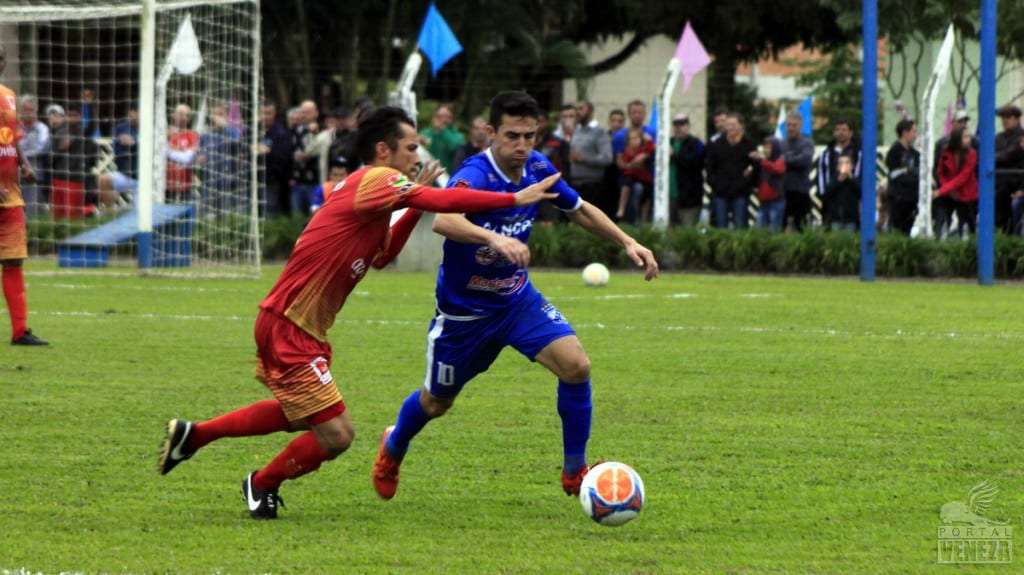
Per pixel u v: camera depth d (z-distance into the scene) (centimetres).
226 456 2184
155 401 2628
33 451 2195
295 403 1752
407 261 6062
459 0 8788
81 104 7144
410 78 6266
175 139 6203
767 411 2573
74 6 5694
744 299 4719
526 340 1861
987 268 5484
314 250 1750
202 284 5150
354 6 8756
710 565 1588
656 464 2131
